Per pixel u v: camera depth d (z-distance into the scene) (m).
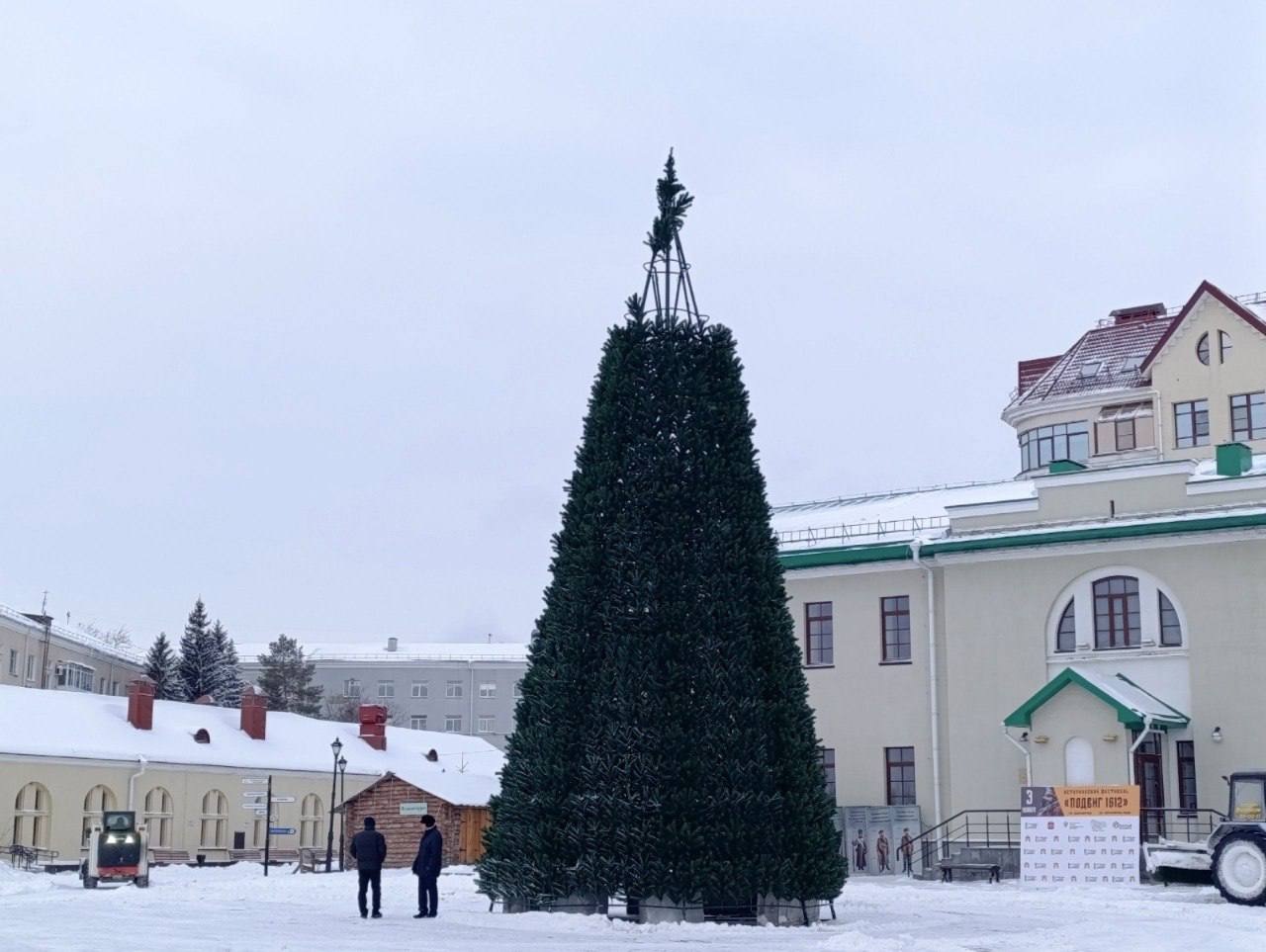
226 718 64.56
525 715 25.23
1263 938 21.36
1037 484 41.38
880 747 42.69
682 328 25.84
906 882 37.69
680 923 22.83
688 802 23.33
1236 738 37.09
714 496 24.86
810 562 44.16
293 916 25.81
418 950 18.86
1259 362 52.94
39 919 25.06
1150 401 56.69
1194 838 36.84
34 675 77.88
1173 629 38.66
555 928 22.44
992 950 19.59
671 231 26.58
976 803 40.59
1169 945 20.28
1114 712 37.06
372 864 25.36
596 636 24.72
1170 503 39.19
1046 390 60.00
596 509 25.16
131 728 57.06
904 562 42.66
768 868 23.28
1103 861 33.47
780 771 24.02
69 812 51.59
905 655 42.97
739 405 25.62
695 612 24.14
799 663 24.98
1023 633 40.72
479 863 25.44
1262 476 38.12
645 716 23.73
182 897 32.81
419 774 54.75
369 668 131.75
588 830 23.84
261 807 47.06
